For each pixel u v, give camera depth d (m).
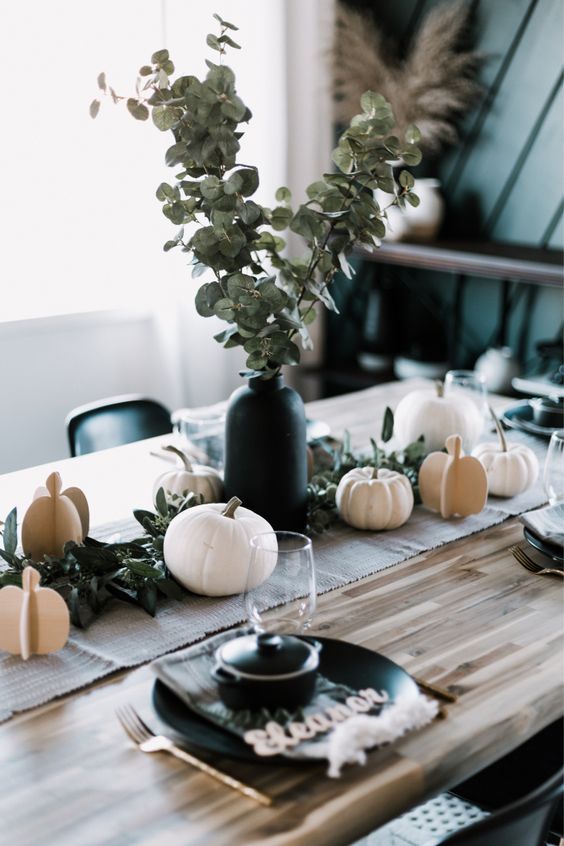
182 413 2.29
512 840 1.03
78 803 1.04
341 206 1.64
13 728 1.17
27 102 3.24
